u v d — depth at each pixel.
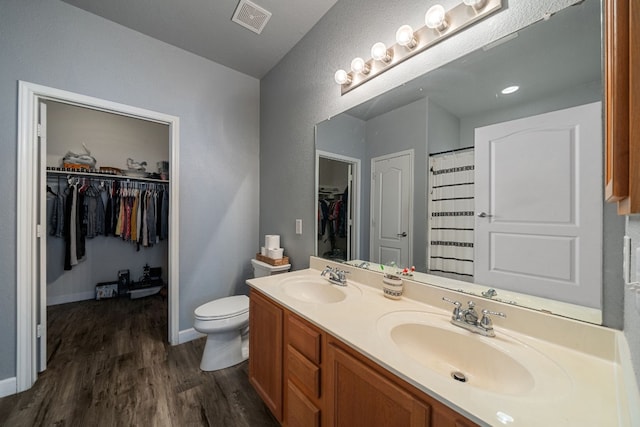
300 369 1.11
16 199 1.56
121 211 3.23
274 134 2.42
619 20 0.37
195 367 1.86
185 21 1.88
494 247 0.99
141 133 3.61
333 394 0.95
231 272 2.50
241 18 1.86
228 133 2.47
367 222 1.52
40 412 1.41
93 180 3.13
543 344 0.83
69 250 2.96
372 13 1.47
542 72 0.88
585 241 0.79
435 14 1.09
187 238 2.24
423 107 1.23
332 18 1.75
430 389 0.64
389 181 1.40
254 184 2.65
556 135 0.84
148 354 2.02
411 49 1.27
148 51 2.04
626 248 0.62
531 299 0.89
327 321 1.02
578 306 0.80
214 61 2.37
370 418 0.81
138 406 1.48
